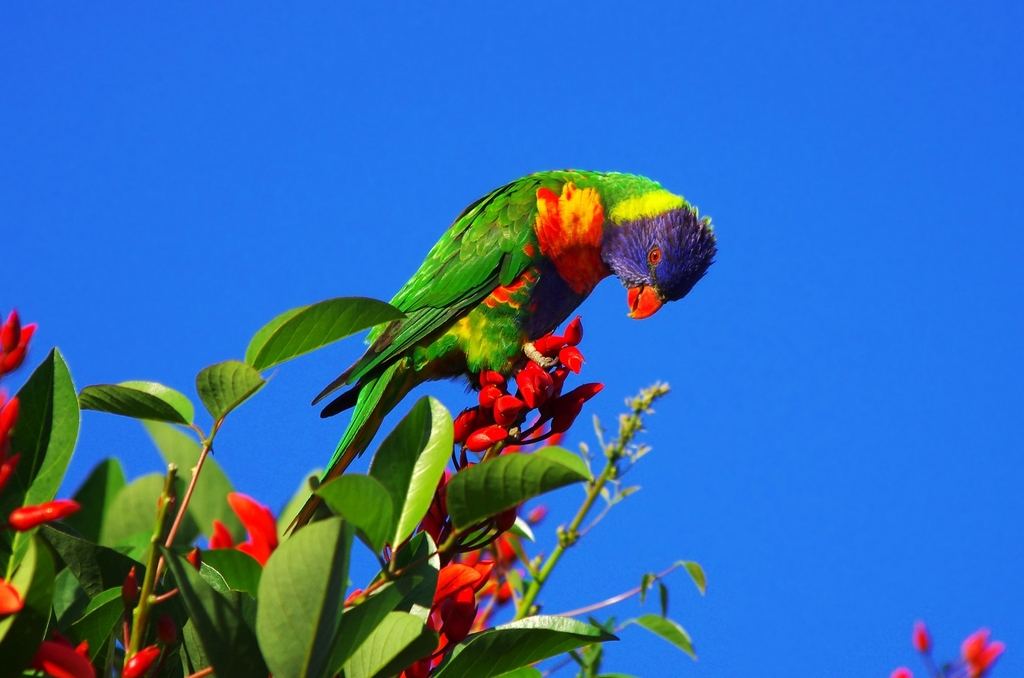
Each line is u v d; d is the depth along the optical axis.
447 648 4.20
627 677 4.85
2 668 3.17
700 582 5.65
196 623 3.36
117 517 5.88
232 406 3.85
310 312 3.90
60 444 3.99
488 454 5.11
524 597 5.84
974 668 4.71
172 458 6.31
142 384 4.20
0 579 3.85
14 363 3.92
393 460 3.93
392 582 3.73
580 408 5.45
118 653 4.20
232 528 6.23
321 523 3.23
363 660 3.76
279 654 3.34
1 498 3.90
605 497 5.68
